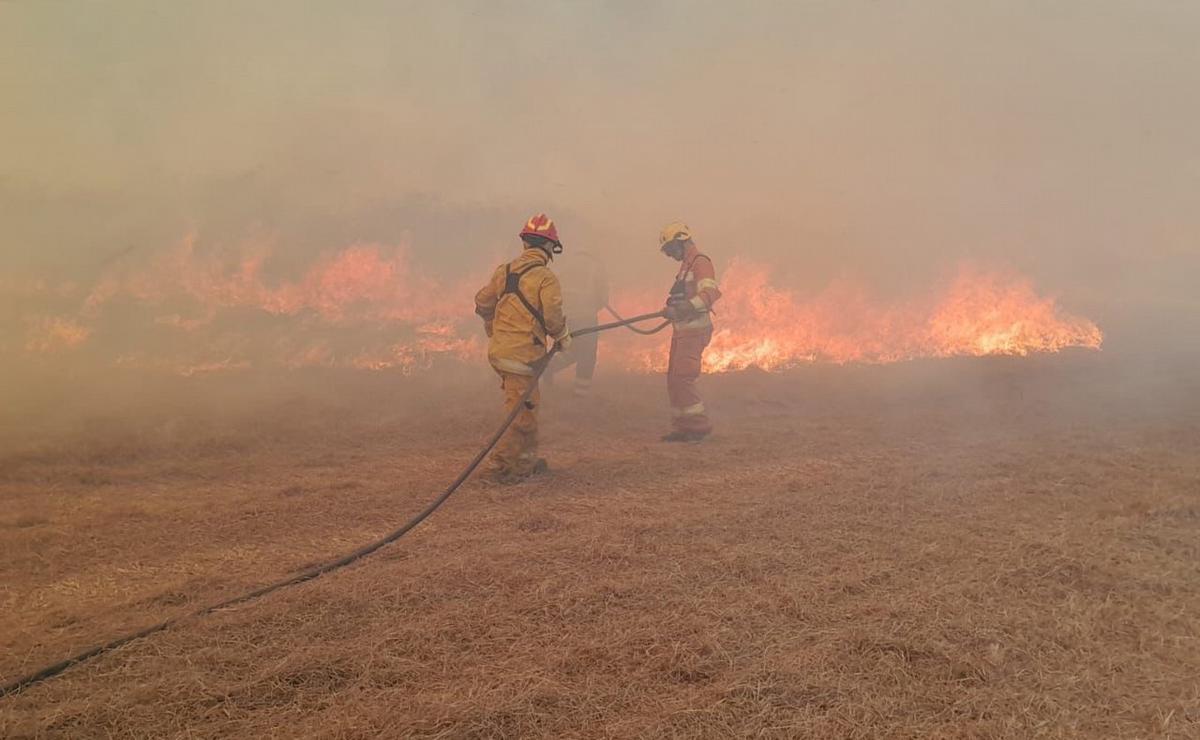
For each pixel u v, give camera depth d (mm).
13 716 2500
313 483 4984
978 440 5992
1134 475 5059
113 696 2609
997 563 3656
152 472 5176
